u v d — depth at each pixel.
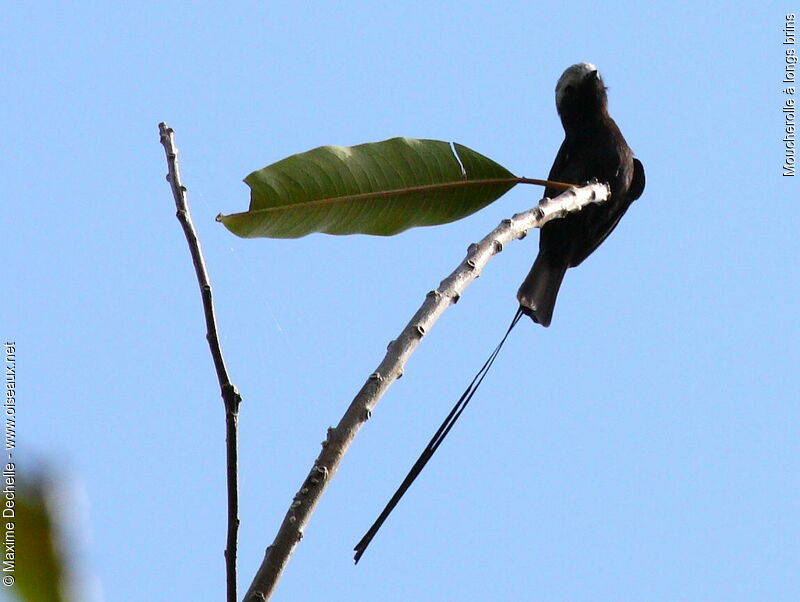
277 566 3.54
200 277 3.86
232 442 3.69
